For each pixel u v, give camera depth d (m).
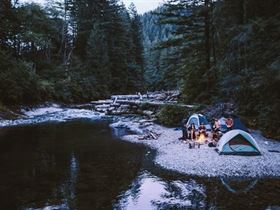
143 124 24.33
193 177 11.41
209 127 17.31
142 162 13.71
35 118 29.52
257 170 11.77
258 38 18.77
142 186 10.66
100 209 8.83
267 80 16.39
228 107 20.66
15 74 34.00
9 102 32.19
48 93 41.59
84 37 62.03
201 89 27.05
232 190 9.99
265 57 17.98
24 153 15.52
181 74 31.48
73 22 60.97
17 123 26.25
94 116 31.30
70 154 15.33
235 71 21.27
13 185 10.88
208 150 14.66
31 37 44.81
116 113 32.94
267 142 15.30
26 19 46.66
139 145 17.25
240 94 20.06
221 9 23.92
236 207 8.67
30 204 9.22
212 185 10.52
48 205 9.12
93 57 57.75
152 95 47.56
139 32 79.62
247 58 19.48
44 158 14.52
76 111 35.75
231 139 13.83
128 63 69.88
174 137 18.72
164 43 29.23
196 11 26.78
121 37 66.50
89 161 14.02
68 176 11.85
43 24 52.59
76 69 54.38
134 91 68.56
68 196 9.83
